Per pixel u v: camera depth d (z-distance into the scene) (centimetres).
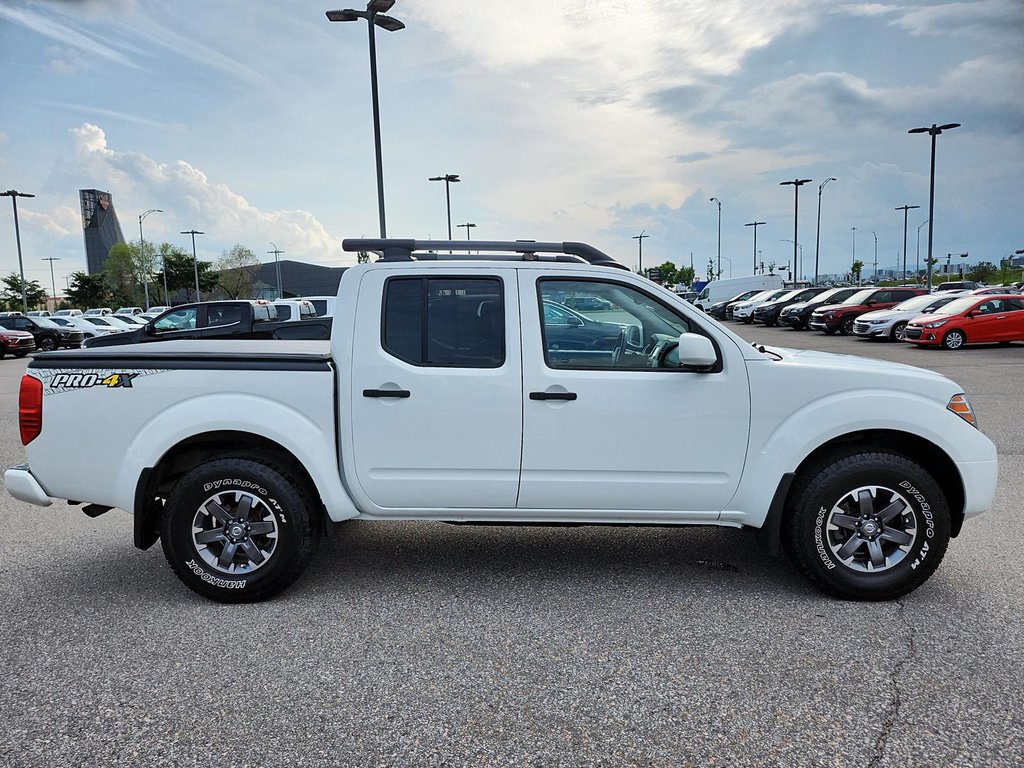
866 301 2689
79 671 312
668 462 373
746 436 370
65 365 383
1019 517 513
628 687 296
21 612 374
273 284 10638
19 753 255
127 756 254
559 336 376
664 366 375
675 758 250
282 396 374
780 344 2256
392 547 468
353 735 265
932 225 3531
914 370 383
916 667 309
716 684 297
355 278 379
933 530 364
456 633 346
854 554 373
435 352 376
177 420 373
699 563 436
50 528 520
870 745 256
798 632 343
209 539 378
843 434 371
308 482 387
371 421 376
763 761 248
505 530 503
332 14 1808
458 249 399
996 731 263
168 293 9294
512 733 265
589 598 386
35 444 385
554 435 372
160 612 373
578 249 407
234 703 286
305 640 340
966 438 367
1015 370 1407
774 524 372
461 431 374
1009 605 369
